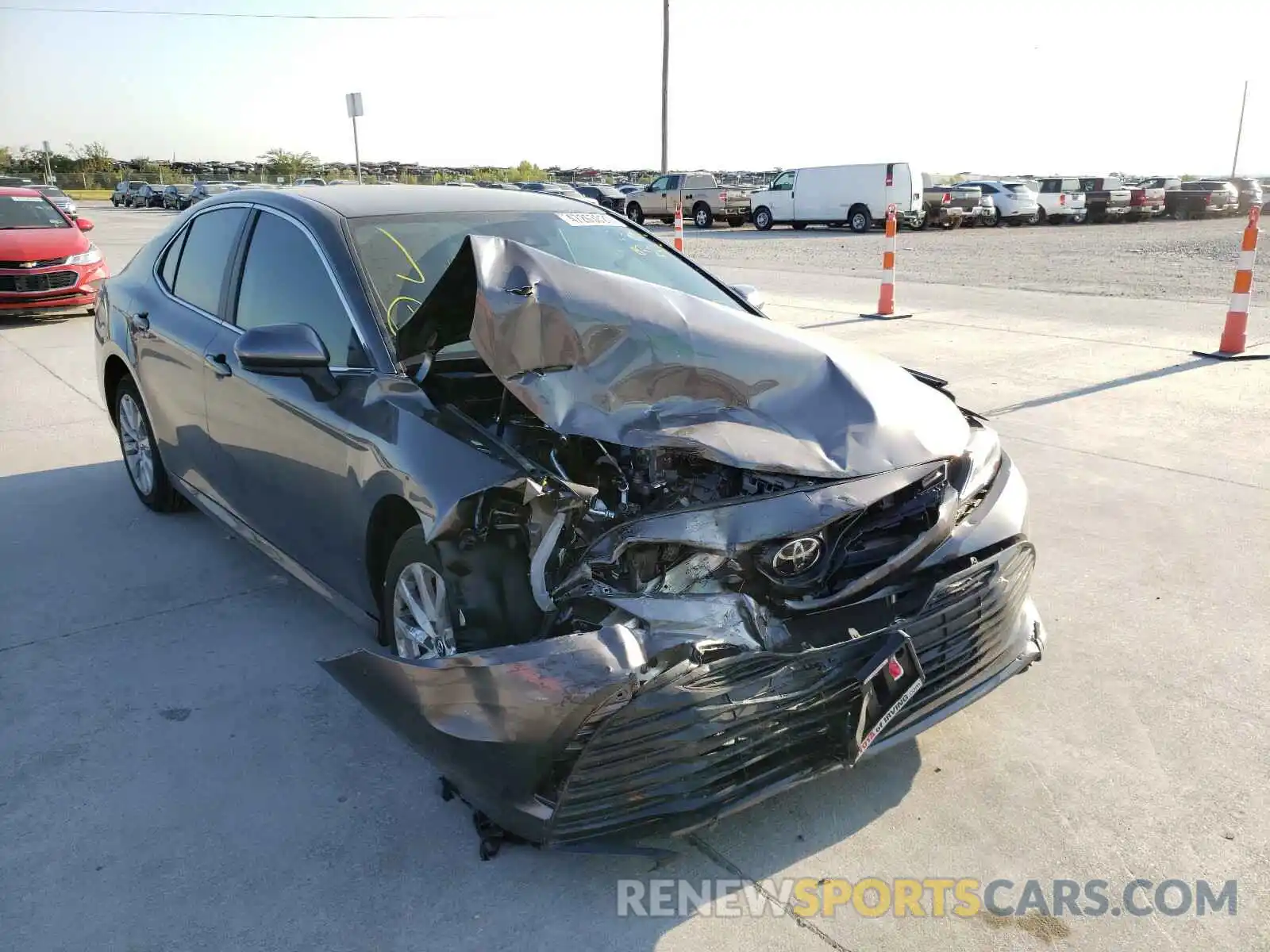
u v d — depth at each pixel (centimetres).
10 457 611
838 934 237
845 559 259
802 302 1188
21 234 1138
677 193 3128
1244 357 817
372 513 302
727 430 264
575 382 270
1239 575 421
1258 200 800
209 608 405
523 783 237
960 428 307
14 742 313
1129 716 322
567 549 254
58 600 412
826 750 256
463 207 396
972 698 285
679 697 232
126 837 270
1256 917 240
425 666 245
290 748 311
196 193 4062
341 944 234
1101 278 1461
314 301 352
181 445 445
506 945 234
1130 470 553
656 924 240
